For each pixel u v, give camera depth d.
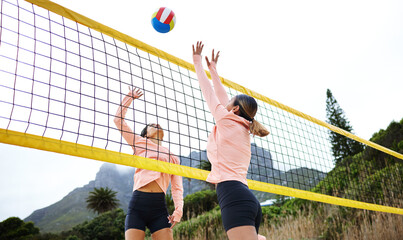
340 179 9.61
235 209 1.42
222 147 1.63
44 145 1.84
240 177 1.55
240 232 1.37
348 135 4.75
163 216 2.42
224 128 1.68
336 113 32.03
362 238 7.78
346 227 8.39
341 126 31.42
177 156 2.72
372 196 8.99
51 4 2.44
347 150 18.06
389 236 7.29
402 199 8.55
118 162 2.09
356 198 8.95
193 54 2.06
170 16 3.29
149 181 2.37
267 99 3.89
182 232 11.37
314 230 9.00
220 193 1.52
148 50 2.97
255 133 1.80
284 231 9.12
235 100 1.87
